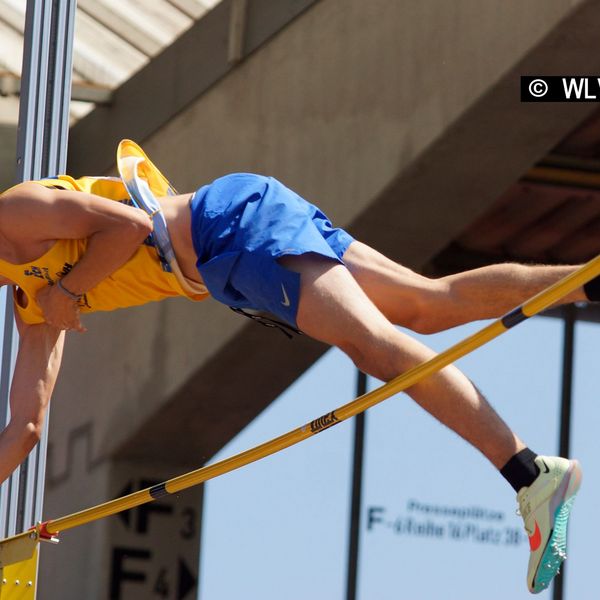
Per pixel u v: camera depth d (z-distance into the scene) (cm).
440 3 1861
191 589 2509
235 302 884
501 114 1803
